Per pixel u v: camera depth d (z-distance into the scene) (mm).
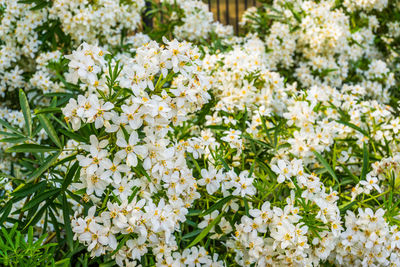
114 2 995
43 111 616
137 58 631
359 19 1328
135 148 602
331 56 1146
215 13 1854
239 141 729
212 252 699
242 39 1264
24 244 579
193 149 702
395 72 1273
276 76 888
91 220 603
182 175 642
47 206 660
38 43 1035
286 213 649
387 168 732
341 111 858
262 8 1390
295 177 684
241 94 840
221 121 836
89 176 605
